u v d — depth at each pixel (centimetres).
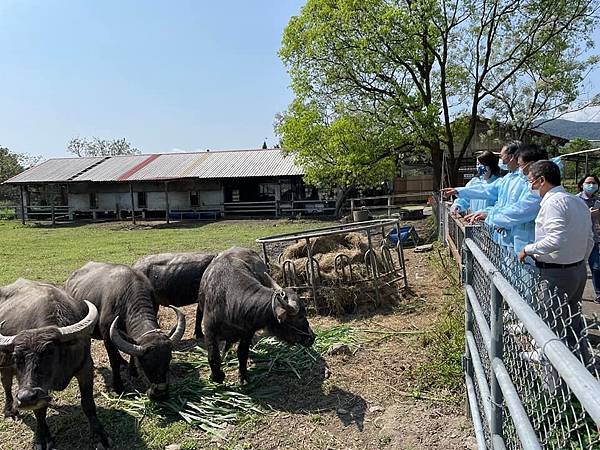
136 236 2456
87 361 472
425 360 612
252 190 3422
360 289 836
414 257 1304
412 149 2366
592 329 419
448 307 746
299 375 601
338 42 2119
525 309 208
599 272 676
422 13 2003
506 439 304
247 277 600
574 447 262
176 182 3388
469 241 445
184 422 509
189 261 750
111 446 472
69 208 3556
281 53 2253
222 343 717
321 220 2822
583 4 2094
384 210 2838
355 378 584
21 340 414
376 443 454
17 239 2512
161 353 509
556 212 403
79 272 669
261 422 504
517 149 546
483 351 374
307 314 840
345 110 2275
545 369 261
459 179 2903
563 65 2166
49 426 511
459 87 2297
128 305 575
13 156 6125
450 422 475
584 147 2605
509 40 2241
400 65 2161
